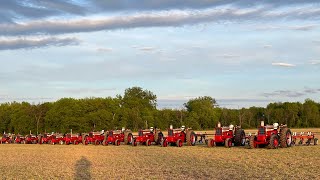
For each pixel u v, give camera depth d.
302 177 16.31
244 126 109.69
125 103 102.38
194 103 107.50
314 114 113.44
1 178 18.48
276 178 16.20
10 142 60.06
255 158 23.95
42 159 28.16
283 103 116.31
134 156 28.33
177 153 29.47
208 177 17.00
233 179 16.28
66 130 91.62
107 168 21.39
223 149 31.75
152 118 101.00
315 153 26.59
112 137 43.72
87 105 93.94
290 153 26.73
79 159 27.23
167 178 17.09
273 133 31.47
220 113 111.25
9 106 106.19
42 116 97.12
